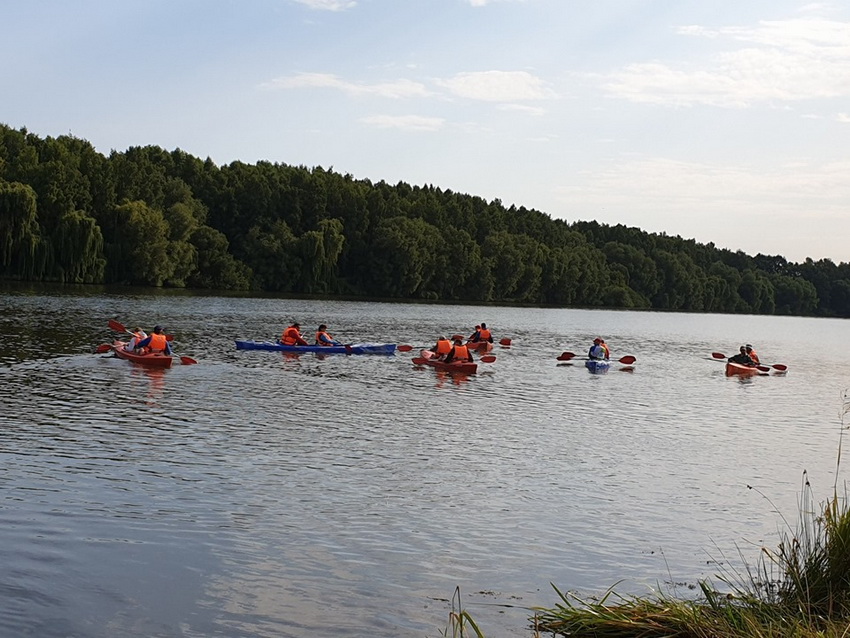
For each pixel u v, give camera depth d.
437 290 118.56
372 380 28.75
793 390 33.91
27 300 55.69
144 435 17.67
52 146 89.19
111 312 51.06
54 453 15.70
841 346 71.44
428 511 13.40
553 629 9.09
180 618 9.24
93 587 9.91
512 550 11.81
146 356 28.73
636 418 24.00
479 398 26.03
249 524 12.30
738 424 24.05
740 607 9.05
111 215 86.50
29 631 8.78
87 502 12.88
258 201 108.56
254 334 43.69
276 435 18.50
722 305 167.38
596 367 36.56
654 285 152.75
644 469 17.20
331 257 104.44
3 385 22.89
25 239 75.31
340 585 10.30
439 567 11.05
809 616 8.16
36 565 10.41
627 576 11.01
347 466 16.03
